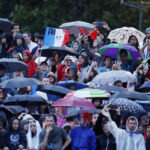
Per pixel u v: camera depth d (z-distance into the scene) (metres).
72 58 36.34
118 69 34.34
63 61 36.09
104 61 36.44
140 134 28.75
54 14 76.12
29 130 29.44
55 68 36.91
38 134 29.62
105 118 28.97
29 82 32.09
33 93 34.00
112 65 36.16
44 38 37.06
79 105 29.66
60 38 36.91
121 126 29.73
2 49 39.34
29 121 29.48
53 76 34.22
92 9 76.44
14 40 39.38
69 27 41.53
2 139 28.44
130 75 33.22
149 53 38.66
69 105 29.64
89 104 29.92
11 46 39.38
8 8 82.50
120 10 67.94
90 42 39.78
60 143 27.86
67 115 30.34
